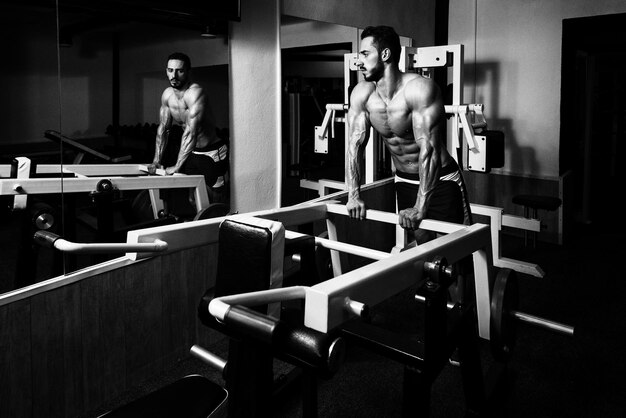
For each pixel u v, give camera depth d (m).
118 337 2.04
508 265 3.75
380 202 4.00
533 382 2.23
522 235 4.82
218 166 2.79
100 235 2.10
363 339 1.58
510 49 4.68
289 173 3.28
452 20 4.93
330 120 3.49
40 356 1.77
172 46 2.42
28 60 1.87
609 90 5.62
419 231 2.84
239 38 2.82
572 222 4.87
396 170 2.91
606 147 6.06
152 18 2.31
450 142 4.97
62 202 1.96
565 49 4.42
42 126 1.94
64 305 1.83
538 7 4.50
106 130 2.17
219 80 2.73
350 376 2.28
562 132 4.52
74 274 1.87
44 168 1.96
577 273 3.71
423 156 2.38
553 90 4.51
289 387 2.05
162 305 2.23
